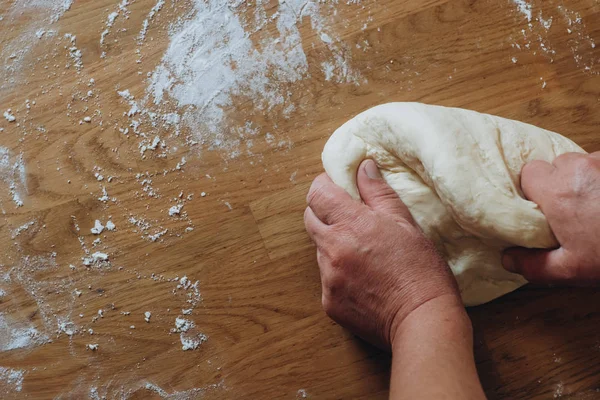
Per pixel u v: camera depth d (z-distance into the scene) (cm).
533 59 110
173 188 112
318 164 111
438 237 94
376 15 113
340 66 113
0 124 115
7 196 114
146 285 111
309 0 115
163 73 115
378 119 94
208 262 110
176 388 108
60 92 116
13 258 112
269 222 110
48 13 118
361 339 106
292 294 109
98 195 113
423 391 68
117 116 114
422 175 92
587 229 76
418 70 111
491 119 96
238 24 116
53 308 111
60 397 109
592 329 103
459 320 80
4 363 110
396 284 84
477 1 112
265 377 107
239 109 113
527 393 102
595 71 109
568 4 111
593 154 85
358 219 88
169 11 117
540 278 85
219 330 109
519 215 83
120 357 109
